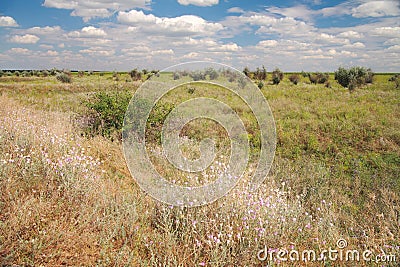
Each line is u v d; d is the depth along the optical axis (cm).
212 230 341
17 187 359
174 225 359
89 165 473
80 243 303
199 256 310
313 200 482
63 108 1082
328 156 734
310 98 1614
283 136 820
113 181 456
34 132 532
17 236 289
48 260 277
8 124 562
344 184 561
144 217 372
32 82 2386
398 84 2250
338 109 1240
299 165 645
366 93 1834
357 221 431
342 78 2530
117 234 333
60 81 2486
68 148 512
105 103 696
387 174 605
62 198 351
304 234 368
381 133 873
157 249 317
